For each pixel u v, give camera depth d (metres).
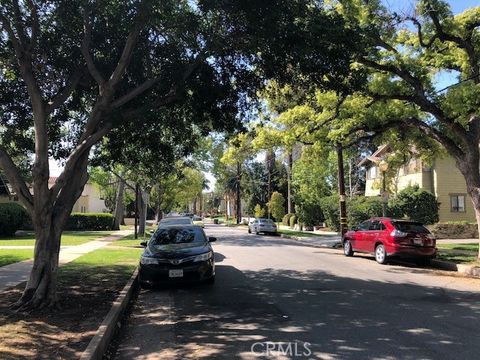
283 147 23.67
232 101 12.45
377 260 18.12
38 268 9.08
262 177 77.69
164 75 11.09
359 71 11.10
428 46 16.41
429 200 33.94
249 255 20.78
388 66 16.98
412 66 16.88
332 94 18.22
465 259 17.55
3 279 12.58
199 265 12.12
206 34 10.43
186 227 14.15
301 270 15.73
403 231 17.30
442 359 6.32
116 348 7.25
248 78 11.99
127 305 10.41
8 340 6.81
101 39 11.47
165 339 7.62
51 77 12.00
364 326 8.16
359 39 10.13
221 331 8.01
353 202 36.91
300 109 19.88
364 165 49.00
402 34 17.70
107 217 47.25
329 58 10.12
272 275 14.53
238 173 79.12
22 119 12.44
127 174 37.31
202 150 37.97
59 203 9.40
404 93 17.70
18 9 9.60
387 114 18.45
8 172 9.16
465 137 17.42
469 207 36.66
